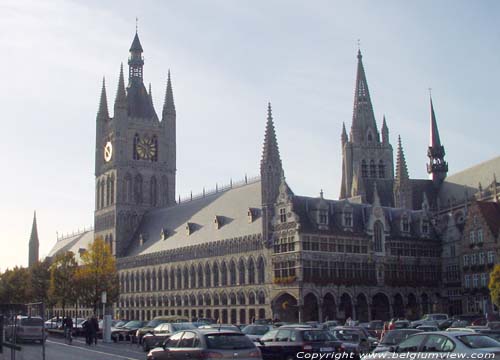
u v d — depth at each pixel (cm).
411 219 13950
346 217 12794
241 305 13425
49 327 11831
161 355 4103
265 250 12888
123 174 18950
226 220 14712
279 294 12338
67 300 14862
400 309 13162
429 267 13750
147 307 16738
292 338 4544
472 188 15925
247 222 13875
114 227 18750
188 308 15075
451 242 13738
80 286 14275
